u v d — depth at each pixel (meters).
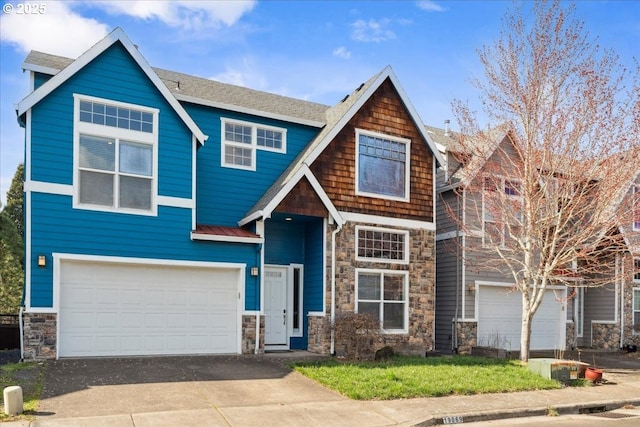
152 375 10.34
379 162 15.89
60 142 11.85
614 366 15.27
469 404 9.65
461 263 17.27
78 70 12.05
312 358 13.22
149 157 12.82
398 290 15.77
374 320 13.90
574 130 14.30
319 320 14.28
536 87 14.42
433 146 16.64
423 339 15.86
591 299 21.09
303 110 17.03
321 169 14.87
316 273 14.76
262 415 8.33
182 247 12.94
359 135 15.62
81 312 11.90
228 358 12.60
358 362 12.72
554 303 19.25
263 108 15.70
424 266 16.17
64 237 11.70
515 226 16.30
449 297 17.62
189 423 7.72
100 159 12.27
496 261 16.78
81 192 12.03
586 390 11.46
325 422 8.20
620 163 14.14
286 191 13.79
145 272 12.63
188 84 15.73
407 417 8.65
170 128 13.07
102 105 12.38
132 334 12.38
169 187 12.91
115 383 9.61
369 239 15.39
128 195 12.52
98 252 12.01
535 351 18.22
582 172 14.33
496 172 15.55
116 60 12.60
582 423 9.06
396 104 16.36
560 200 14.96
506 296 18.17
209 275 13.35
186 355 12.72
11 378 9.56
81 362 11.17
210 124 14.77
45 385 9.22
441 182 18.44
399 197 16.03
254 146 15.34
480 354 16.06
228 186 14.80
